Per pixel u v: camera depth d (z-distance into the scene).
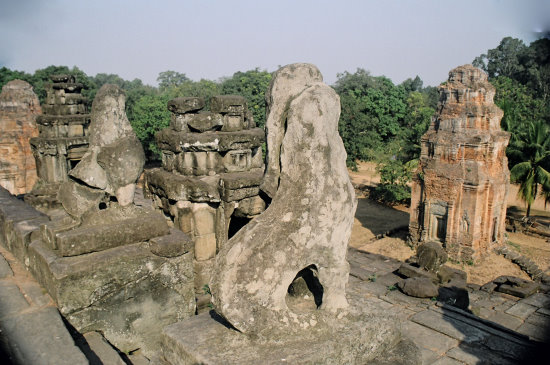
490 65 50.00
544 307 11.88
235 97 11.68
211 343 4.46
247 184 10.89
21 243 6.79
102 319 5.90
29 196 12.78
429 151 22.86
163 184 10.98
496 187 22.03
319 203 4.74
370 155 41.47
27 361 4.36
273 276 4.54
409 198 35.78
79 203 6.16
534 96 44.91
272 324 4.52
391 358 5.10
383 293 10.06
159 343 6.47
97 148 6.22
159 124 41.97
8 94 16.19
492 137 21.39
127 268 6.07
